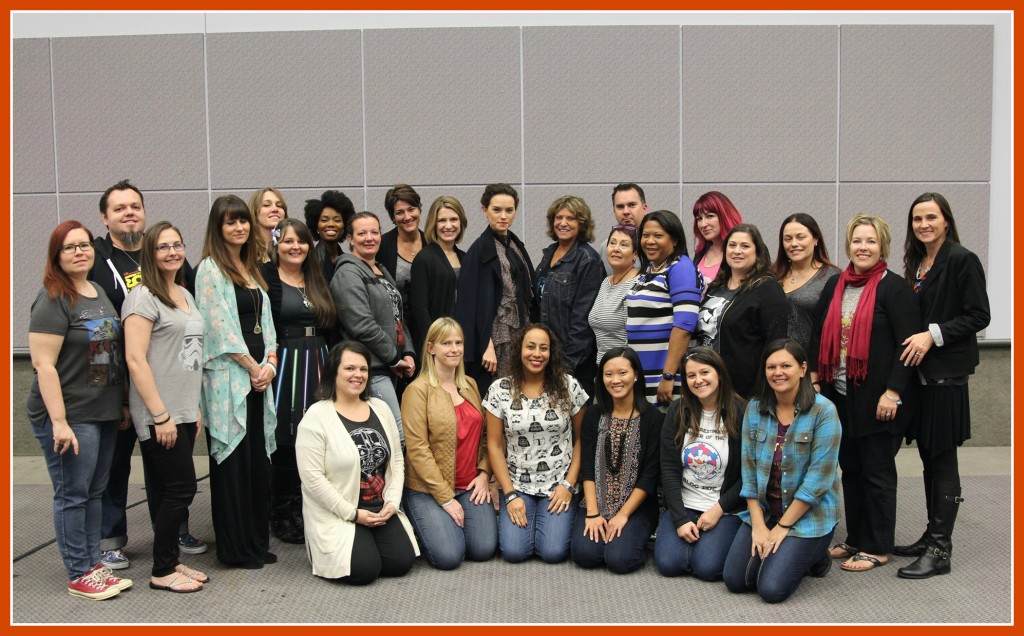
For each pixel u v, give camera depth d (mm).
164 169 5324
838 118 5234
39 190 5359
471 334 3818
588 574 3301
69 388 2947
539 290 4074
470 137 5250
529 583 3199
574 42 5211
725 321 3439
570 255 3881
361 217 3701
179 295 3139
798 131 5234
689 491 3346
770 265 3523
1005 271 5293
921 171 5266
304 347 3520
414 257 3998
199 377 3129
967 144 5258
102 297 3068
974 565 3354
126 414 3217
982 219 5281
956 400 3256
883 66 5219
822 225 5277
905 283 3266
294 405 3492
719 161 5246
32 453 5484
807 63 5211
